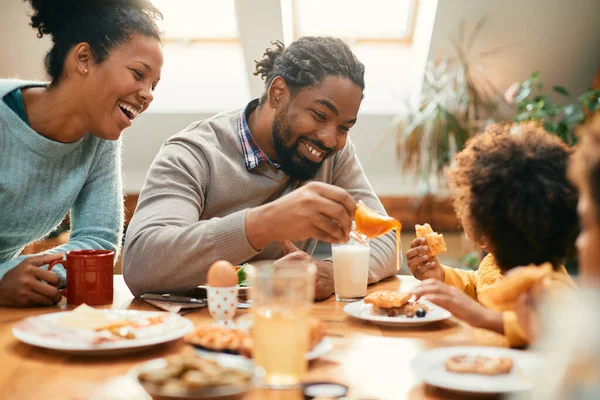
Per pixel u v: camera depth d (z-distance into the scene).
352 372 0.98
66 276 1.47
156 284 1.47
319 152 1.76
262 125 1.83
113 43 1.59
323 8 4.59
